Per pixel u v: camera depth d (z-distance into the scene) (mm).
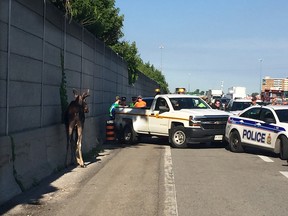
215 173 11086
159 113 18047
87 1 20078
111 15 26562
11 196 8227
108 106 23219
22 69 9688
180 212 7348
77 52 15469
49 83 11883
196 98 18750
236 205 7832
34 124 10578
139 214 7219
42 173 10164
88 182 9883
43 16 11266
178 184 9641
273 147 13859
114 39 28812
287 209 7578
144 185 9531
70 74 14414
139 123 18812
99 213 7289
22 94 9703
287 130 13359
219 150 16438
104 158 14000
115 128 19766
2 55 8516
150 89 55250
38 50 10859
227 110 24578
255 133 14727
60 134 12320
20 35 9539
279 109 14297
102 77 21172
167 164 12570
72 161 12562
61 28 13156
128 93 33000
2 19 8492
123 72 29875
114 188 9227
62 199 8258
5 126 8672
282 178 10469
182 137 17109
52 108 12141
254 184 9711
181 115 17203
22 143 9125
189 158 13945
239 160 13523
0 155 7926
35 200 8164
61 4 15508
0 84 8422
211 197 8438
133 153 15359
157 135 18234
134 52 33312
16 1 9258
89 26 21250
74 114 11969
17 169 8812
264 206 7777
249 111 15438
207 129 16781
